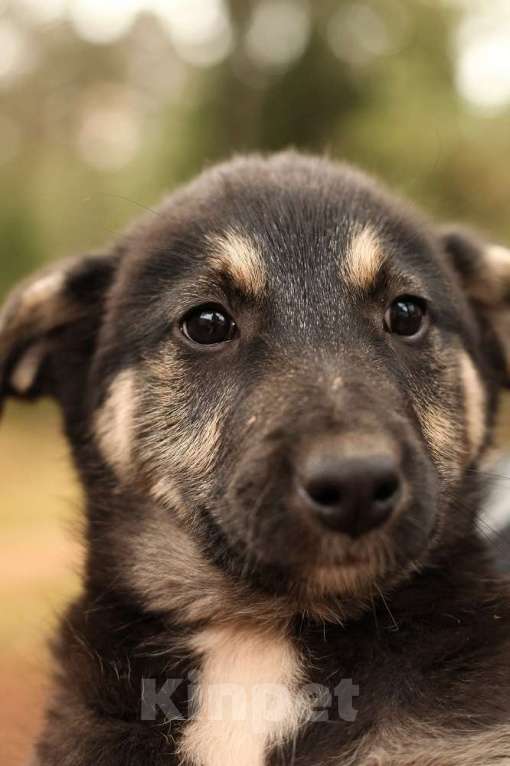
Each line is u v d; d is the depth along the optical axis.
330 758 0.33
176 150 1.64
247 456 0.32
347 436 0.30
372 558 0.31
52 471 1.39
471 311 0.40
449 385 0.36
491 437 0.40
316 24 1.48
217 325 0.36
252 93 1.57
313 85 1.49
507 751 0.32
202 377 0.36
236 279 0.36
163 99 1.99
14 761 0.39
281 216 0.36
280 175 0.38
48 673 0.37
